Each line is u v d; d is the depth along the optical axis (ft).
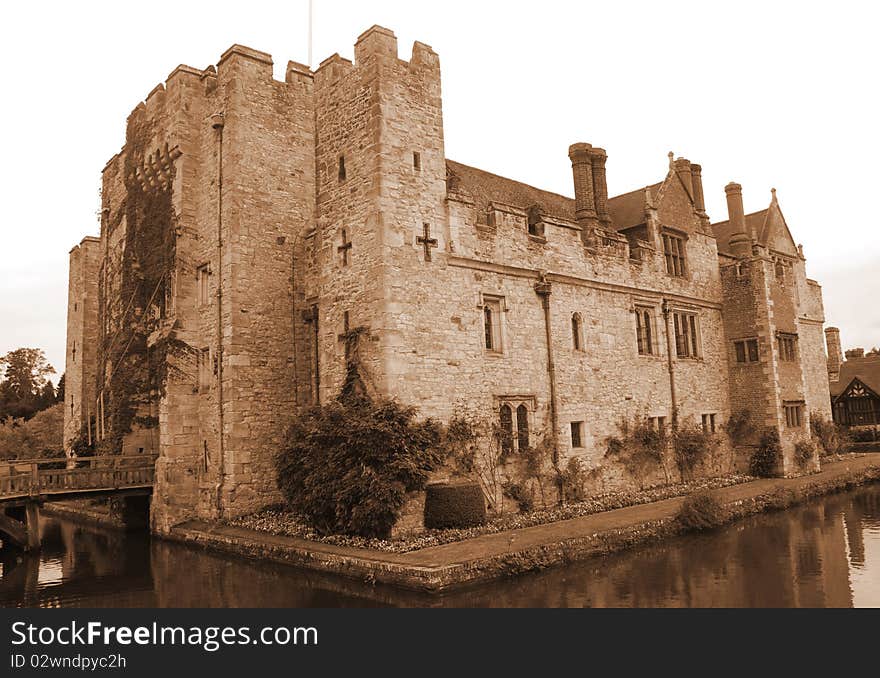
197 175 74.64
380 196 55.52
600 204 82.69
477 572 42.88
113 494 68.59
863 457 108.78
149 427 75.56
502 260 64.69
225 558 56.13
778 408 87.40
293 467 55.93
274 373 68.69
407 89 59.11
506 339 64.13
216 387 68.03
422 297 57.11
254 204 69.67
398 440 51.08
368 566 44.32
